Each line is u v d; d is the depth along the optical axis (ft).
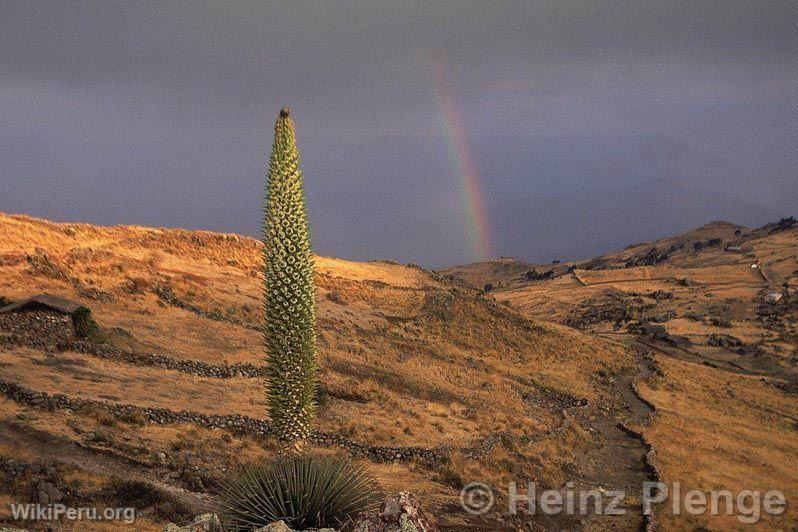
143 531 52.49
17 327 97.96
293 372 58.54
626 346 338.34
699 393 246.88
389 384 142.72
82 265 144.15
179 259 185.26
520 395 175.52
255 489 34.09
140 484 60.75
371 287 246.88
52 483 57.21
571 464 122.93
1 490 53.98
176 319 138.00
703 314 529.86
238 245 217.36
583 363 248.11
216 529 29.27
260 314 163.02
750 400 260.42
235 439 85.30
